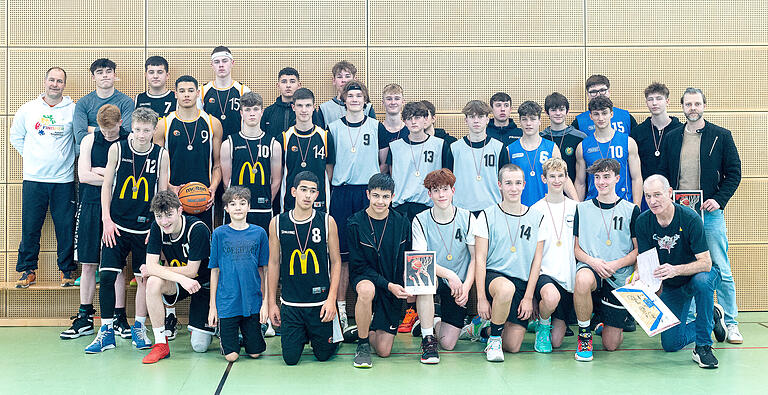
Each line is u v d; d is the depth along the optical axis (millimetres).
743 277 6125
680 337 4430
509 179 4402
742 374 3938
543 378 3854
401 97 5406
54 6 5953
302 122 5164
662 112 5457
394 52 6070
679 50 6125
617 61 6121
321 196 5168
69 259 5625
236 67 6023
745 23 6141
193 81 5074
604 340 4539
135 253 4781
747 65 6152
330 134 5273
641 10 6121
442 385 3717
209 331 4543
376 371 4031
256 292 4324
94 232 5043
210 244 4500
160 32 5996
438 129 5816
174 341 4938
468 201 5191
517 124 6109
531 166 5188
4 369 4074
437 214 4516
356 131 5320
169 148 5098
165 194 4250
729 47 6141
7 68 5941
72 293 5668
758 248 6117
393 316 4344
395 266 4324
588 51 6117
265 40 6031
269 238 4348
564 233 4539
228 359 4285
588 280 4195
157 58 5523
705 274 4184
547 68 6109
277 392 3578
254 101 4980
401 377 3887
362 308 4133
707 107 6152
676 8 6121
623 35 6121
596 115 5258
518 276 4449
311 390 3617
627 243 4457
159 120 5129
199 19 6004
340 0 6035
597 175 4480
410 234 4402
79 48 5969
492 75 6094
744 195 6125
